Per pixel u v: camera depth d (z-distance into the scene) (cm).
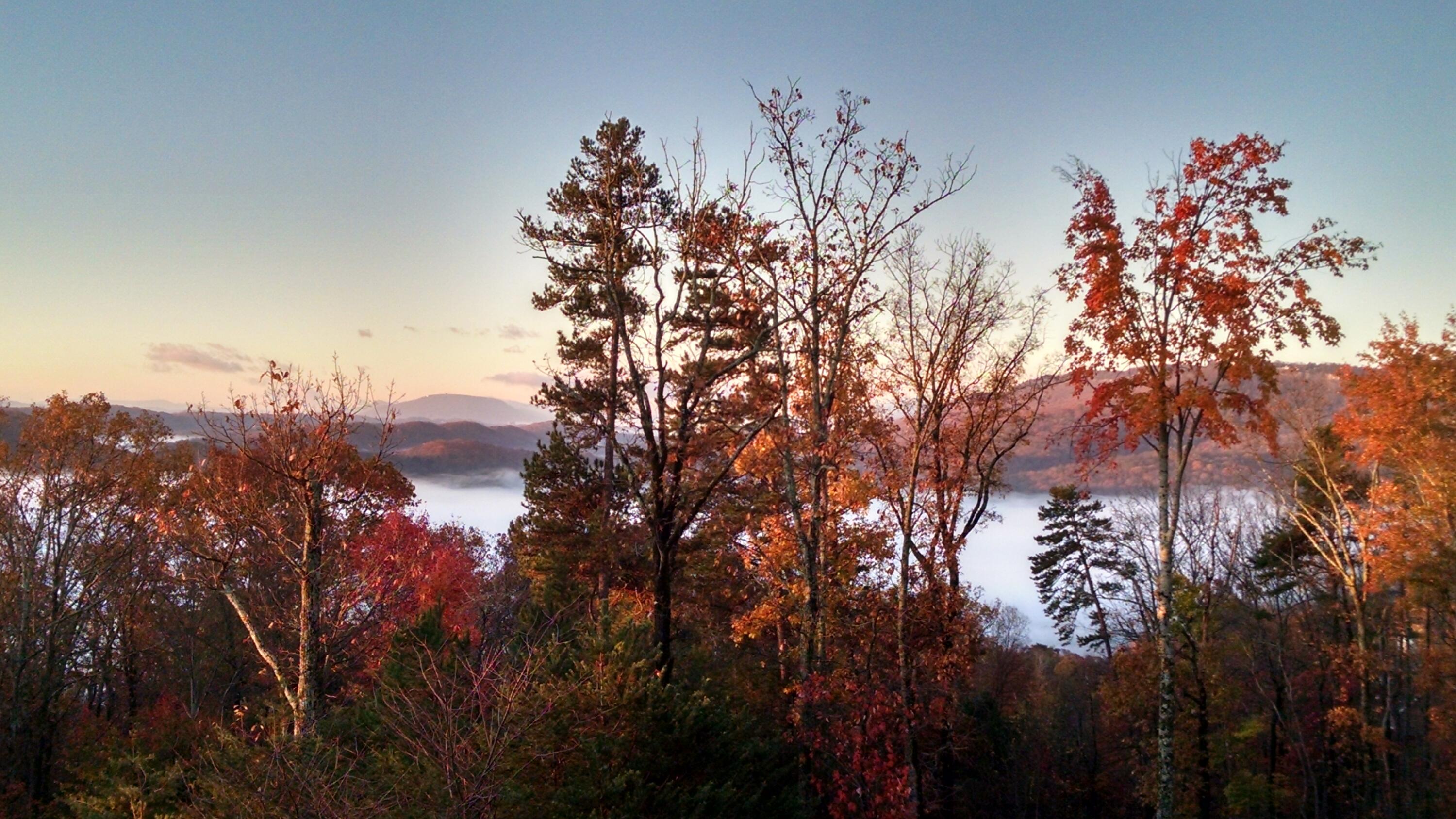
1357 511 2450
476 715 863
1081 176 1930
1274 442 1769
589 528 2402
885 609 1975
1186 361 1844
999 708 3350
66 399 2764
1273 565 3053
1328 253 1709
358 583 1661
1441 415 2148
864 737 1733
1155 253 1881
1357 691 2695
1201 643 2675
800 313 1753
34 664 2669
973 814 3088
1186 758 2705
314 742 861
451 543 3378
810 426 1806
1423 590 2147
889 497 1983
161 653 3145
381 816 764
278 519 1655
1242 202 1781
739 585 2683
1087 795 3478
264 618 1784
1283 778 2859
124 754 1518
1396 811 2373
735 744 1222
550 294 2431
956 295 2123
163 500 2722
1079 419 1936
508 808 842
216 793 863
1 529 2622
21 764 2520
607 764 973
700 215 1641
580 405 2366
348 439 1667
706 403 1661
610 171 1862
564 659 1202
